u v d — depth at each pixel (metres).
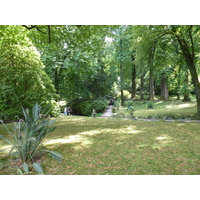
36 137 3.70
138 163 3.42
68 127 8.37
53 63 16.64
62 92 21.02
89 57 17.06
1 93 10.85
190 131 6.63
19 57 11.73
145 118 11.74
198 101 11.09
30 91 12.00
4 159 3.79
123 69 27.30
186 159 3.59
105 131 7.06
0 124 9.94
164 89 25.14
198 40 12.18
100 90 25.30
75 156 3.94
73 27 9.15
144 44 11.93
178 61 14.09
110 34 9.39
